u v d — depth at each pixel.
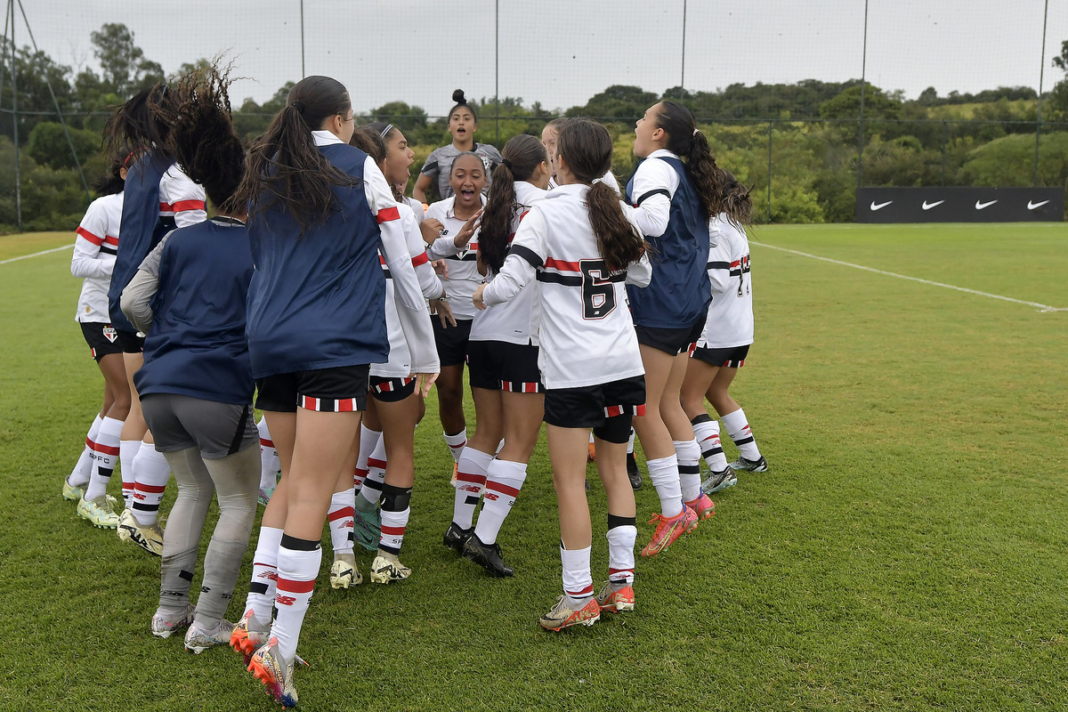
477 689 2.38
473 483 3.30
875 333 7.98
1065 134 24.59
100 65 20.97
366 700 2.34
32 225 20.33
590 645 2.62
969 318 8.72
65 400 5.67
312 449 2.31
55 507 3.76
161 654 2.57
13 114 19.77
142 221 3.07
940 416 5.18
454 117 5.28
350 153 2.44
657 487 3.19
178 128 2.53
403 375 2.90
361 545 3.48
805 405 5.49
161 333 2.59
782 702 2.31
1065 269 12.80
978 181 24.94
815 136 24.58
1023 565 3.09
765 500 3.82
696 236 3.23
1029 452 4.45
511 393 3.04
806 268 13.36
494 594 2.98
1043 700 2.30
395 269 2.51
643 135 3.25
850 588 2.94
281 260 2.34
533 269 2.63
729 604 2.85
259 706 2.32
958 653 2.52
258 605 2.41
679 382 3.43
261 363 2.30
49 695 2.35
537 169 3.13
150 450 3.10
